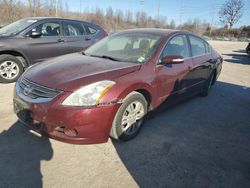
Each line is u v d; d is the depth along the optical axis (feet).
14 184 8.04
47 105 9.16
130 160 9.73
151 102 11.85
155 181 8.68
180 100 14.89
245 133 12.95
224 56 51.21
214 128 13.28
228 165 9.91
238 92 21.27
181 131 12.57
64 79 9.70
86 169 9.01
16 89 10.76
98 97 9.28
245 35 197.47
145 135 11.80
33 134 11.02
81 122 9.10
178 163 9.78
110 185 8.32
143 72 11.20
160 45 12.64
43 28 20.27
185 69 14.11
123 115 10.41
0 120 12.15
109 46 13.93
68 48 21.45
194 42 16.02
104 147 10.45
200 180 8.89
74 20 22.58
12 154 9.54
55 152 9.87
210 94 19.89
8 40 18.37
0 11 84.07
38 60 19.94
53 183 8.20
